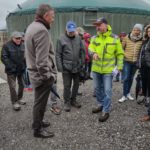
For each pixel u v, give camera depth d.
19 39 6.02
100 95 5.92
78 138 4.75
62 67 5.92
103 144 4.53
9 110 6.27
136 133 4.93
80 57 6.09
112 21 16.31
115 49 5.46
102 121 5.47
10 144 4.56
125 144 4.52
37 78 4.34
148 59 5.62
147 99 6.26
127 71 6.54
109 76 5.43
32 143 4.59
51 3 16.72
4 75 11.53
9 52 5.99
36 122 4.68
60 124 5.37
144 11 17.28
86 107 6.41
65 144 4.54
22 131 5.06
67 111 6.09
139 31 6.29
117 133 4.94
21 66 6.18
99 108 5.99
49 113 5.98
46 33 4.12
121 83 8.95
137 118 5.67
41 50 4.10
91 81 9.27
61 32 16.16
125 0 17.47
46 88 4.46
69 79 6.04
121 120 5.56
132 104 6.60
